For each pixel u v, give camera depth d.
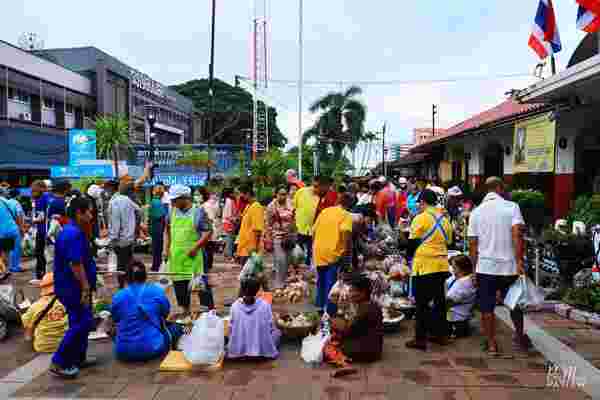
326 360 5.14
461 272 6.13
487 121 12.56
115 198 7.90
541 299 5.33
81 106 33.50
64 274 4.86
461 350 5.48
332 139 40.31
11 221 8.94
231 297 8.11
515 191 9.66
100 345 5.79
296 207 9.11
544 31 9.75
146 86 41.81
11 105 26.73
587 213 8.18
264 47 29.88
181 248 6.36
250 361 5.19
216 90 60.44
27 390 4.55
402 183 14.30
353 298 5.21
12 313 6.29
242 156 23.36
